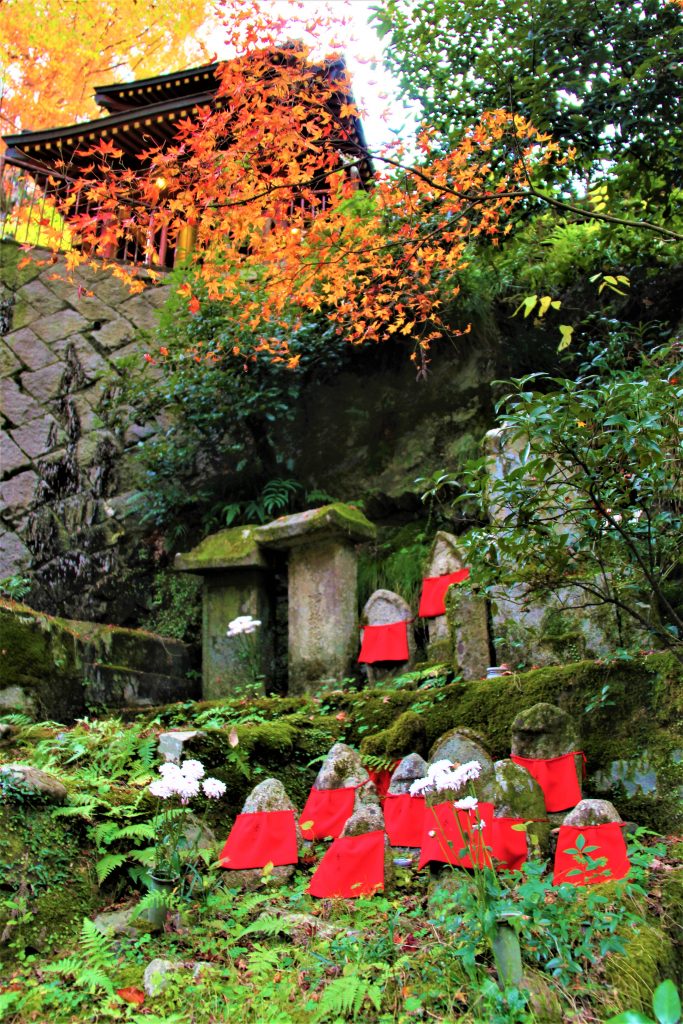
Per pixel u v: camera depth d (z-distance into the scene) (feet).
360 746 20.54
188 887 14.42
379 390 36.35
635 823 15.98
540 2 23.30
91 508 39.09
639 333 29.19
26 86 58.34
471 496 14.84
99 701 25.86
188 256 37.17
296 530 27.30
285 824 15.37
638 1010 10.12
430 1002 10.53
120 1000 11.05
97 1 54.03
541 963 11.10
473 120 24.64
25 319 43.11
